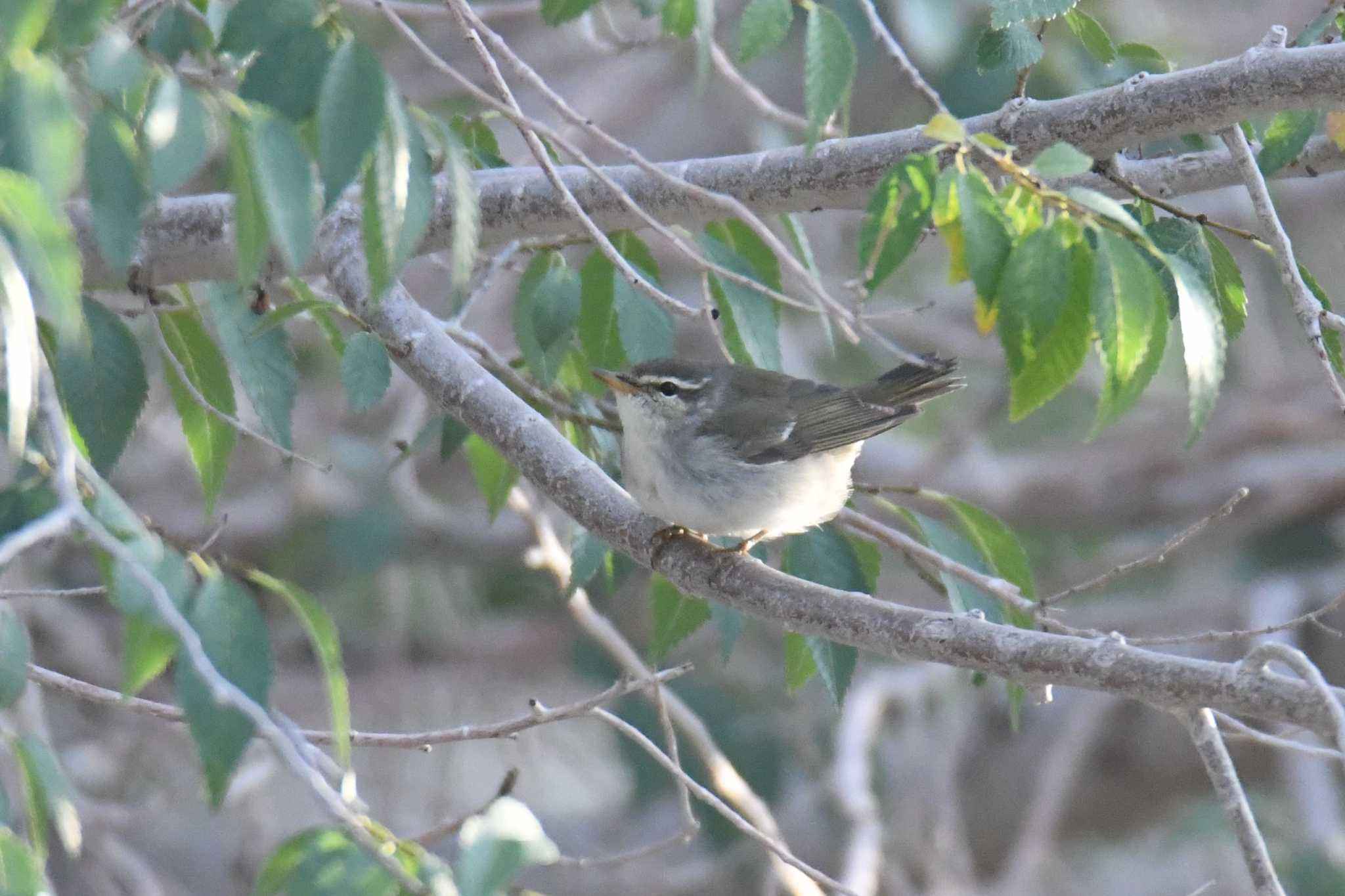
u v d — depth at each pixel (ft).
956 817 60.59
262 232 20.93
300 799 56.85
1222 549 67.31
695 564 29.73
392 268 20.90
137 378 27.45
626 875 61.46
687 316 26.40
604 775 66.18
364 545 56.70
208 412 30.48
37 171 17.43
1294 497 65.87
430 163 21.61
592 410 35.63
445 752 59.47
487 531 62.34
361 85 19.66
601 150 67.56
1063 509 67.67
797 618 27.55
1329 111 29.12
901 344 67.15
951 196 23.81
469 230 21.93
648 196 33.14
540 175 33.55
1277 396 68.39
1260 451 67.67
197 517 61.77
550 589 63.26
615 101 69.05
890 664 60.44
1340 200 65.98
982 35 31.07
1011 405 24.56
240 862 53.78
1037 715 66.33
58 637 55.52
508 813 18.95
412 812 58.80
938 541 33.14
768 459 31.78
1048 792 59.93
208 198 31.63
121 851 47.75
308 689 62.49
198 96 19.21
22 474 21.61
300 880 19.35
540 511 45.24
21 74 17.65
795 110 67.26
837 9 56.65
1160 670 22.91
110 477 27.86
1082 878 66.33
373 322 31.40
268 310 31.73
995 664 24.36
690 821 31.14
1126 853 66.95
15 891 17.75
